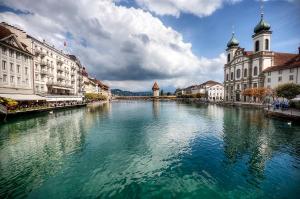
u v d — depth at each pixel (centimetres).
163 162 1407
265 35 7312
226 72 9856
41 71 5412
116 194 994
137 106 7650
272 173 1207
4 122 2831
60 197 970
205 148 1714
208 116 3900
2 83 3762
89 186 1073
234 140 1941
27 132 2308
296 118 2661
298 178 1139
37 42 5284
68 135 2209
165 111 5234
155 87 18600
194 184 1087
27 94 4531
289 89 3741
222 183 1098
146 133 2348
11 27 4794
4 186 1073
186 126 2808
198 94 12925
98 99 11862
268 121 2980
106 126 2825
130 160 1446
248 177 1159
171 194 991
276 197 959
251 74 7869
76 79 8412
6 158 1483
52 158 1484
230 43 9631
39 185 1084
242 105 6062
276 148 1666
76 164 1370
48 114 3991
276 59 7412
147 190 1030
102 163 1392
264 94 5888
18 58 4331
